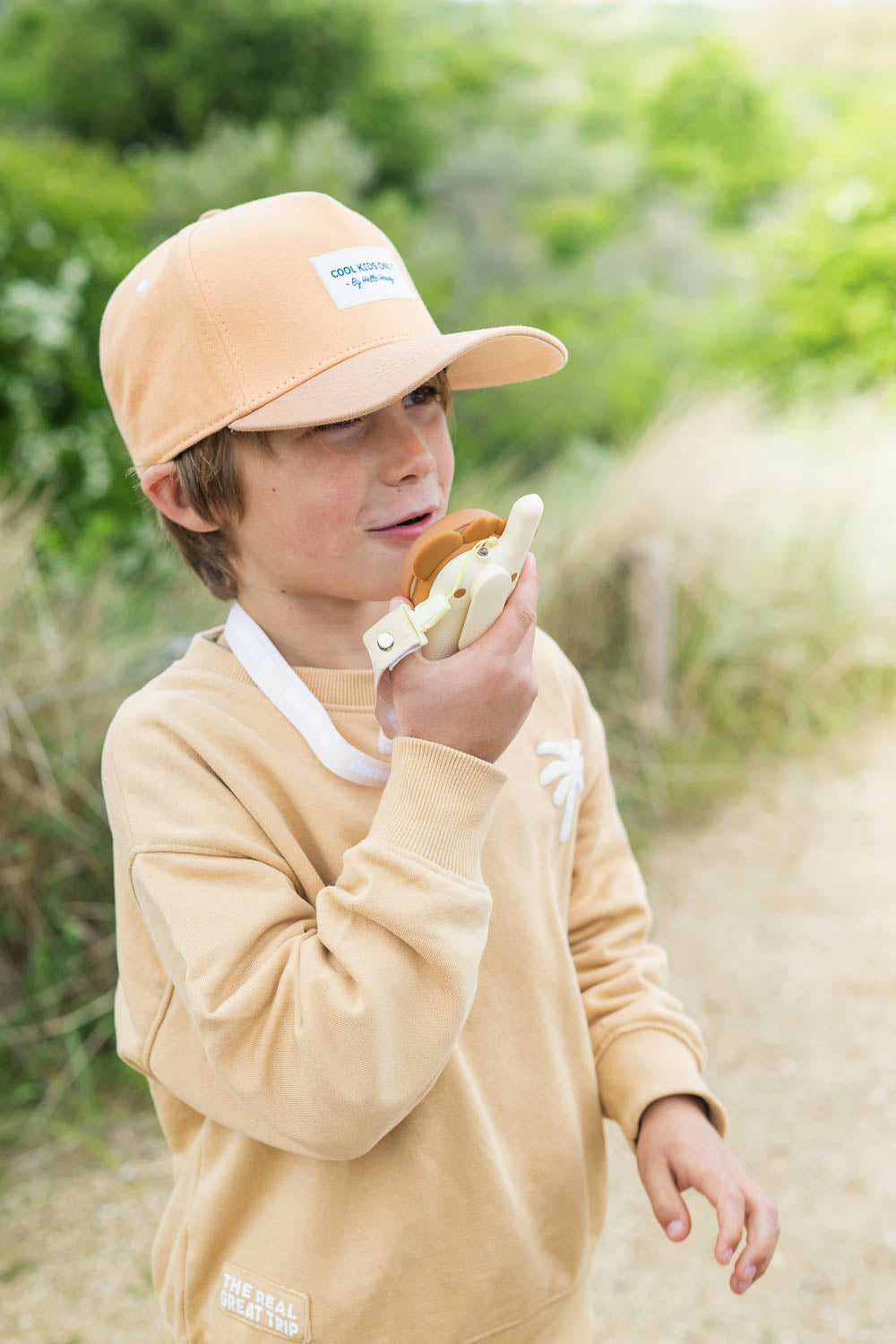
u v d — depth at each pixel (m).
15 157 7.52
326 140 9.72
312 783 0.91
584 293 10.34
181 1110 1.01
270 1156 0.92
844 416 5.45
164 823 0.87
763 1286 1.94
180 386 0.91
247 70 11.35
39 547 3.68
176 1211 1.00
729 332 10.20
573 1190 0.99
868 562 4.49
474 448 7.73
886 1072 2.50
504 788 1.00
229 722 0.92
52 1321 1.95
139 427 0.95
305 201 0.95
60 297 6.36
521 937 0.97
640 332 9.88
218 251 0.90
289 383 0.88
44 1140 2.37
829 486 4.61
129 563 3.45
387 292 0.93
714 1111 1.04
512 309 9.76
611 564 3.90
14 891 2.54
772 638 4.17
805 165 13.70
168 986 0.93
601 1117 1.07
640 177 13.28
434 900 0.78
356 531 0.91
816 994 2.79
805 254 10.61
